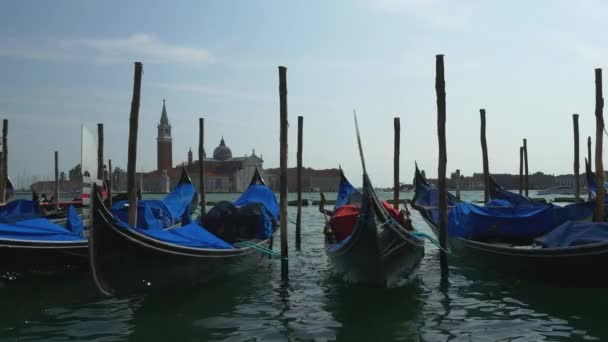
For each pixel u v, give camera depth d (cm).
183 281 1003
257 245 1206
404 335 778
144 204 1320
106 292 923
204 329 809
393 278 1028
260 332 794
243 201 1675
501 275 1184
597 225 995
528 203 1672
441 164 1205
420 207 1711
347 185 1709
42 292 1038
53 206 2427
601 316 867
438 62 1209
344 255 1043
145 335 780
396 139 1733
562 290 1038
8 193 2309
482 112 1925
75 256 1166
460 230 1382
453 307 930
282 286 1112
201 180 2017
